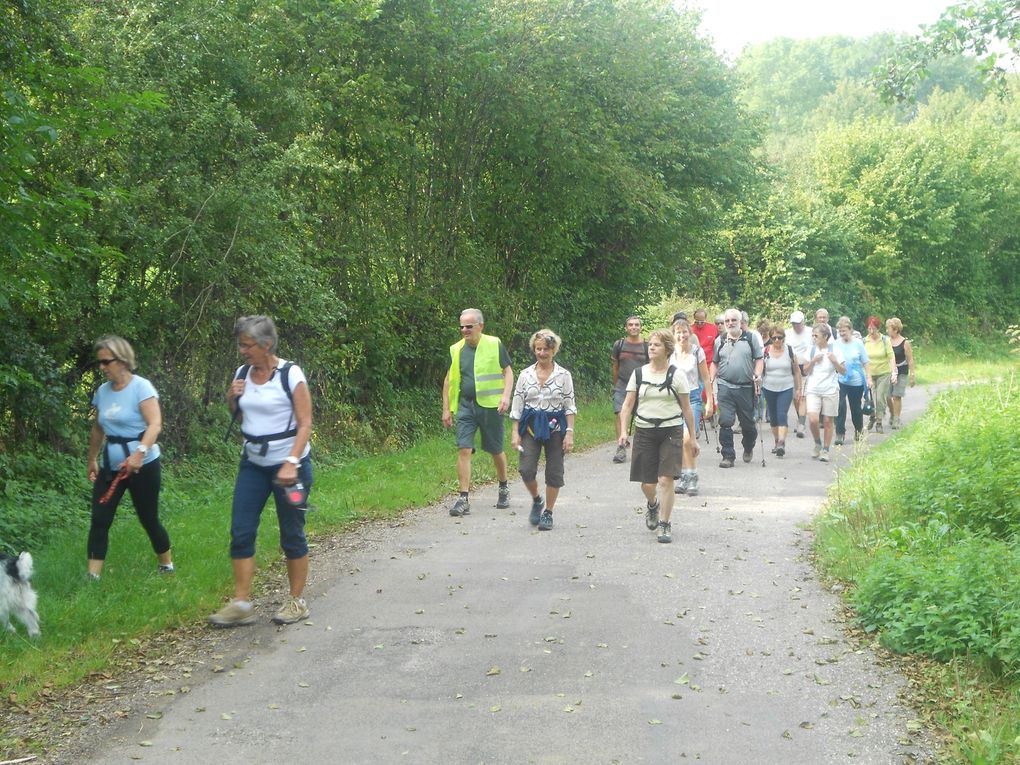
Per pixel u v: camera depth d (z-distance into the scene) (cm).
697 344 1105
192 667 550
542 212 1866
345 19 1309
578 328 2159
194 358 1172
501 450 1007
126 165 1020
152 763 430
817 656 557
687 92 2206
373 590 701
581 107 1762
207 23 1089
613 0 1814
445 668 543
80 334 1011
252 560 627
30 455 953
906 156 4134
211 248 1089
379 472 1205
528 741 448
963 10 1081
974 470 878
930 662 538
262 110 1217
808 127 7962
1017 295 4800
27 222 718
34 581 671
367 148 1455
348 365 1484
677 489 1092
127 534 828
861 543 792
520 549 824
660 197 1922
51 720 477
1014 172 4725
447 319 1605
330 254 1345
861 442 1196
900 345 1708
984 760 411
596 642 584
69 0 941
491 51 1545
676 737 451
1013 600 551
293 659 561
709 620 625
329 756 435
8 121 680
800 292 3672
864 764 423
